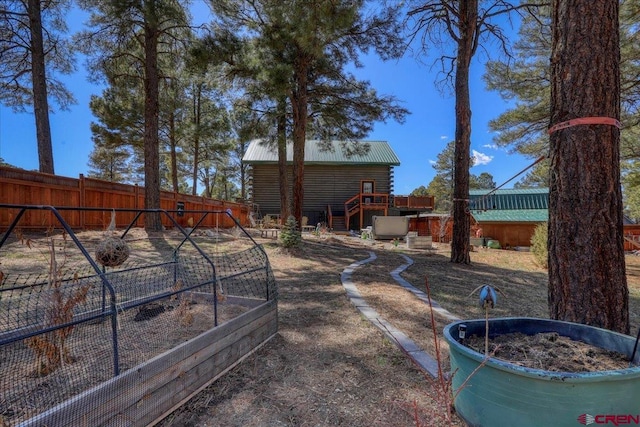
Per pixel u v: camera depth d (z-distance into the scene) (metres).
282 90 7.97
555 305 2.29
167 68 10.42
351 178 19.66
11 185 6.41
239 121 10.89
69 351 2.17
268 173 19.30
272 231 12.77
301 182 9.39
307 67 8.96
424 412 1.81
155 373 1.72
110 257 2.56
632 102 8.59
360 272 5.98
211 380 2.12
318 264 6.76
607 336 1.78
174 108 12.67
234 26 8.92
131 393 1.59
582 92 2.17
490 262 8.23
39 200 6.92
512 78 9.75
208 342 2.11
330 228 17.48
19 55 9.16
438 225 15.30
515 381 1.39
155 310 3.07
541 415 1.34
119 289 3.53
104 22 8.43
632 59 7.81
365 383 2.15
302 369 2.34
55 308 2.04
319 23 6.91
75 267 4.50
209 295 3.49
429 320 3.42
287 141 11.23
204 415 1.81
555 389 1.31
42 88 8.44
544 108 9.47
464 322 1.96
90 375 1.91
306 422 1.76
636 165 11.52
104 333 2.51
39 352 1.93
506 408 1.41
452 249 7.72
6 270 4.31
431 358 2.47
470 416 1.55
